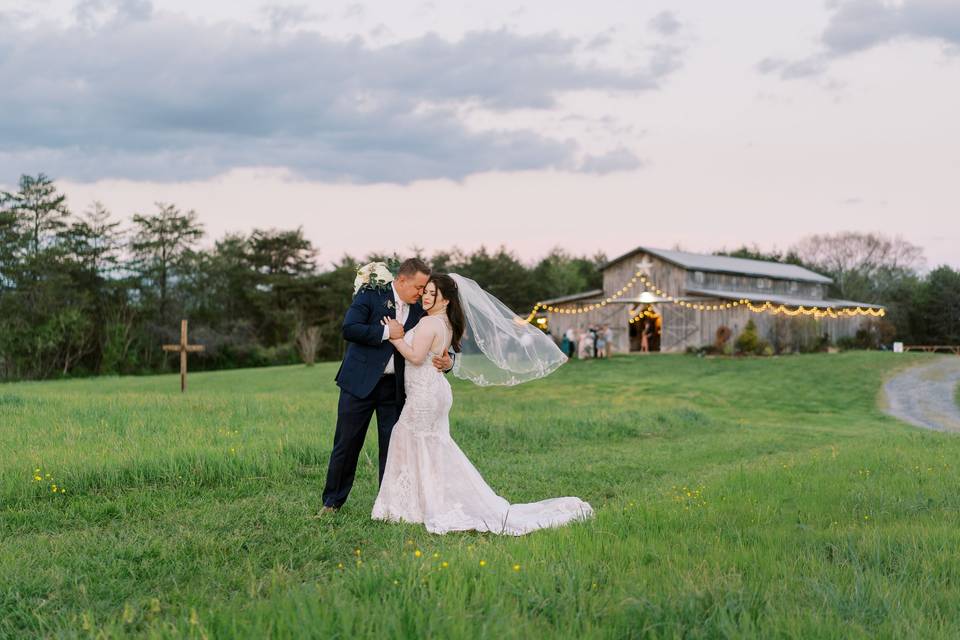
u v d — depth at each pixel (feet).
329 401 54.49
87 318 199.62
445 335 22.53
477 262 252.42
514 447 41.52
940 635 10.98
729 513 20.81
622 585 13.25
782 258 294.25
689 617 11.57
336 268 247.70
